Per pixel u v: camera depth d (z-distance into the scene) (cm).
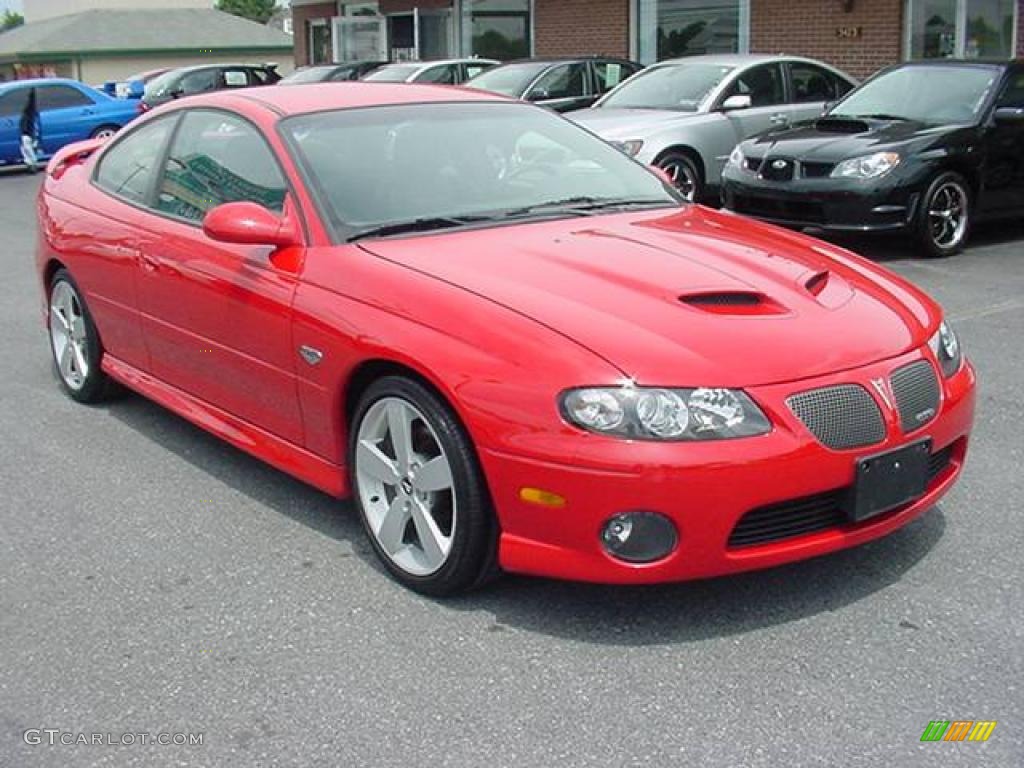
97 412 589
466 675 329
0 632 362
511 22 2103
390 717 310
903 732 297
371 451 388
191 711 315
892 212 904
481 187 457
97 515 453
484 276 376
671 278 376
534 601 370
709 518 322
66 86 2052
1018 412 549
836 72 1278
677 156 1124
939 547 402
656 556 325
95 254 543
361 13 2566
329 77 1900
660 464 317
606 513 323
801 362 341
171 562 409
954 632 346
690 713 307
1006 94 977
